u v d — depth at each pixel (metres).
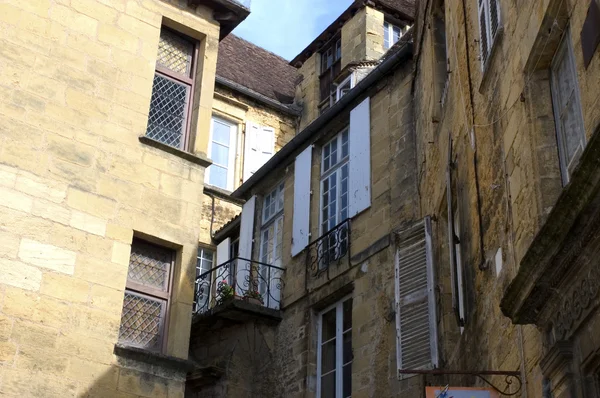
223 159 22.72
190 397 15.62
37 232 10.51
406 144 14.60
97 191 11.19
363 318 13.95
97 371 10.23
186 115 12.73
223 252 19.88
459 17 11.33
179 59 13.07
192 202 11.97
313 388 14.66
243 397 15.23
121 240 11.12
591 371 5.92
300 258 16.16
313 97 24.33
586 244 5.60
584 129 6.57
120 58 12.16
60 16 11.85
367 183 15.08
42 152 10.96
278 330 15.94
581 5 6.62
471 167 10.10
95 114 11.60
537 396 6.99
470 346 9.68
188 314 11.31
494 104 9.05
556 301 6.26
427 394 7.40
